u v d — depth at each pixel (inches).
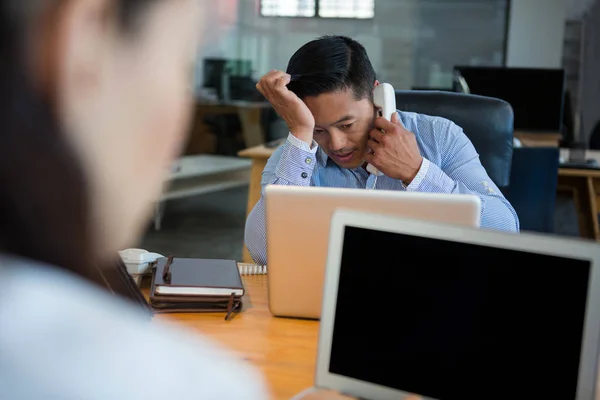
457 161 86.2
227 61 325.7
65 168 11.1
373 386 40.9
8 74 10.7
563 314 36.9
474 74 166.6
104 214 11.9
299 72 76.3
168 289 60.8
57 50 10.9
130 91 12.1
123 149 12.1
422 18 323.6
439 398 39.3
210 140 313.6
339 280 41.8
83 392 11.3
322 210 56.9
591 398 36.3
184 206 257.3
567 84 313.7
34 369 11.1
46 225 11.1
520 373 37.7
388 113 78.4
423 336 39.8
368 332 41.1
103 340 11.8
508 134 97.1
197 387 12.4
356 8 328.8
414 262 40.1
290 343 55.4
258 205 79.7
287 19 332.8
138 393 11.7
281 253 58.7
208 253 210.8
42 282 11.5
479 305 38.6
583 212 170.7
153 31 12.2
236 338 56.0
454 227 39.1
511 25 315.9
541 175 126.7
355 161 80.7
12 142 10.7
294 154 76.4
